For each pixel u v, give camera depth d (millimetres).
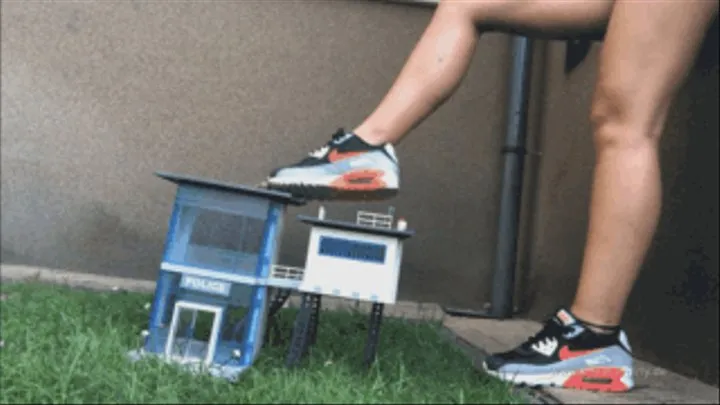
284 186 1789
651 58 1888
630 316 2561
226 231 1669
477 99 3523
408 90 1883
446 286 3451
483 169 3514
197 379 1455
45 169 2805
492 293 3412
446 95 1915
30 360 1434
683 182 2305
